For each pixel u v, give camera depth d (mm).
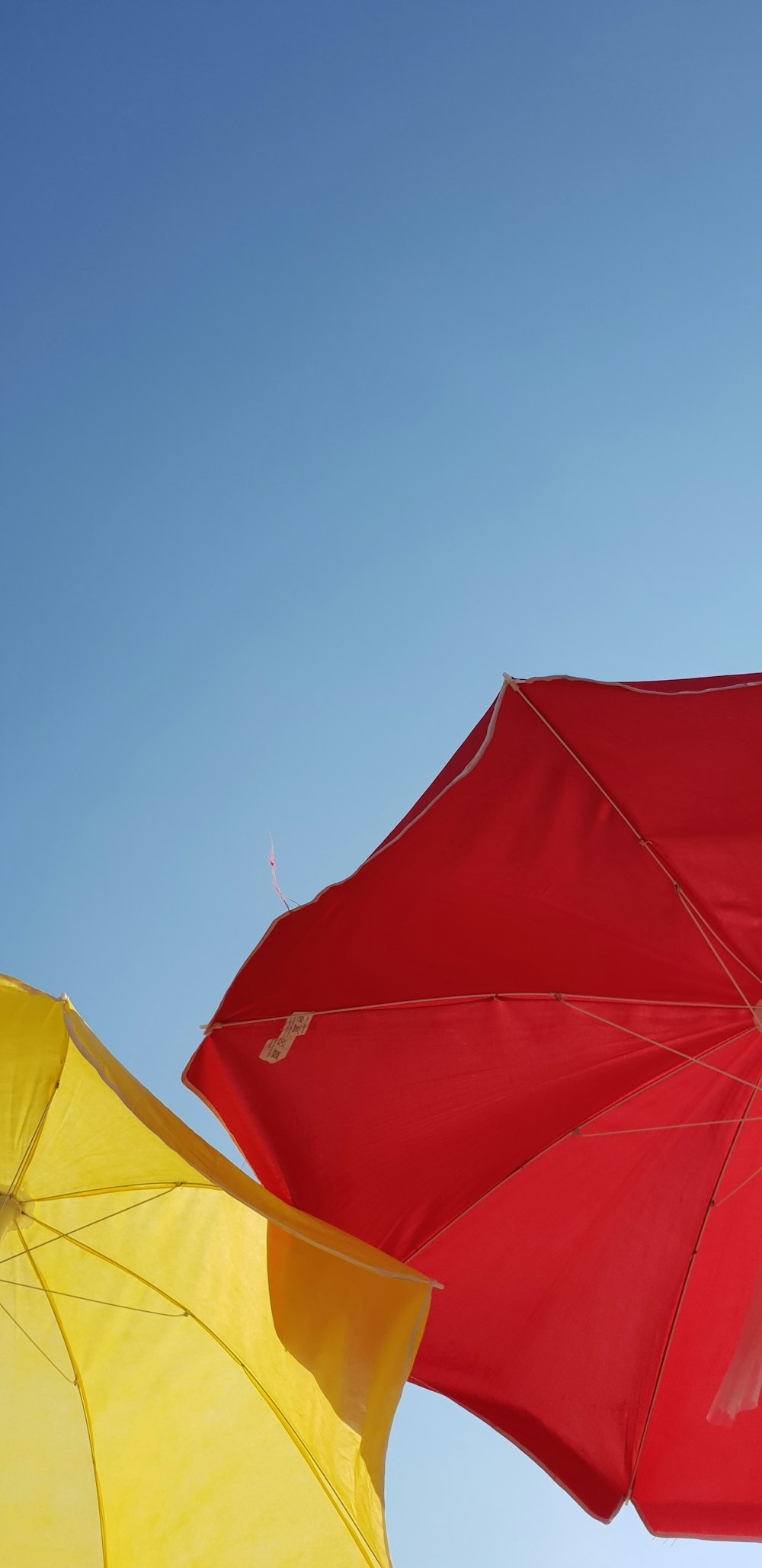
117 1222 4113
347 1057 4363
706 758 4266
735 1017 4480
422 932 4371
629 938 4457
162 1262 4078
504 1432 4449
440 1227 4516
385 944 4336
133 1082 3416
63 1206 4113
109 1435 3928
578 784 4414
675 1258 4582
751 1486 4469
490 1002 4535
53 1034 3533
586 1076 4586
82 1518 3832
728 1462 4500
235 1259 4027
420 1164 4438
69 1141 3953
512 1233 4566
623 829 4391
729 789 4262
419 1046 4449
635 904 4414
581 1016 4559
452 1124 4465
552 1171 4609
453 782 4289
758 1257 4551
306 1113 4254
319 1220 3717
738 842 4301
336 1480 3600
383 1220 4410
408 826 4238
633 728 4340
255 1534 3686
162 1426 3898
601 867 4398
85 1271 4113
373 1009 4418
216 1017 4199
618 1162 4613
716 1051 4520
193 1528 3736
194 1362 3959
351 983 4340
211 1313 3990
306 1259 3768
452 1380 4523
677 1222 4578
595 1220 4598
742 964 4426
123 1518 3809
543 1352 4559
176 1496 3787
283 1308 3725
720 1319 4574
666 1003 4531
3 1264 4086
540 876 4391
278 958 4207
